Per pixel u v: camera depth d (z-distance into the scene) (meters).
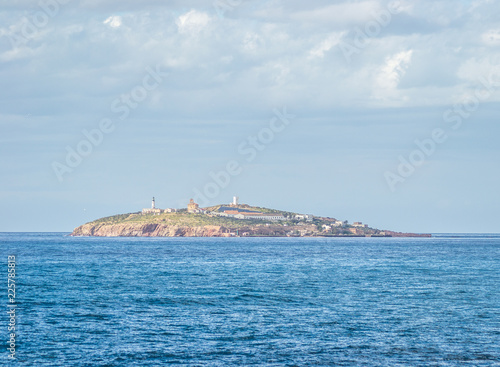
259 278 111.19
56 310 69.25
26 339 53.59
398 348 50.78
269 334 55.84
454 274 121.56
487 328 58.91
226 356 48.16
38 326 59.44
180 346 51.25
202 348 50.56
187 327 59.03
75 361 46.78
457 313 67.62
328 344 52.12
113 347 50.84
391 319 63.62
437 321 62.53
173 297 80.88
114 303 74.94
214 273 124.06
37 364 46.00
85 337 54.47
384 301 77.38
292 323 61.19
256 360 47.09
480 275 118.88
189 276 116.00
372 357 48.03
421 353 49.22
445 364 46.19
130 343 52.25
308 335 55.50
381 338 54.31
